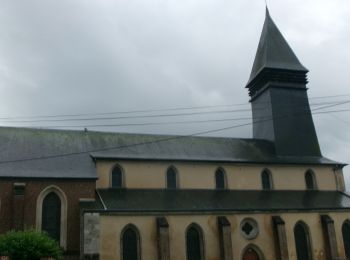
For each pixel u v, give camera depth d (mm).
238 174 40938
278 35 50219
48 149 37031
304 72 48125
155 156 39375
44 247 25969
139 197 35906
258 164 41781
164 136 43375
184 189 38844
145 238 32438
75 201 33219
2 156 34375
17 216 31234
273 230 35938
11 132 37906
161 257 31734
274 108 46031
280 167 42469
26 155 35406
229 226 33969
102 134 41531
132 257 32094
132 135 42469
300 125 46219
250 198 38781
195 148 42500
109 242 31406
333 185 43406
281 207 37062
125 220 32312
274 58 48062
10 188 32156
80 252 31094
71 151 37656
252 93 50625
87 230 30672
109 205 33031
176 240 33250
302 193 41656
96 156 37344
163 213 33406
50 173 33656
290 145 44938
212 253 33938
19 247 25203
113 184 37281
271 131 45688
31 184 32594
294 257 35875
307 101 47562
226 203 36844
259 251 35188
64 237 32156
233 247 34438
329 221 37031
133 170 38062
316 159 44750
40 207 32344
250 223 35781
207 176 40000
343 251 37250
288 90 47219
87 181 33969
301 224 37156
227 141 45062
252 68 51031
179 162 39562
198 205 35656
